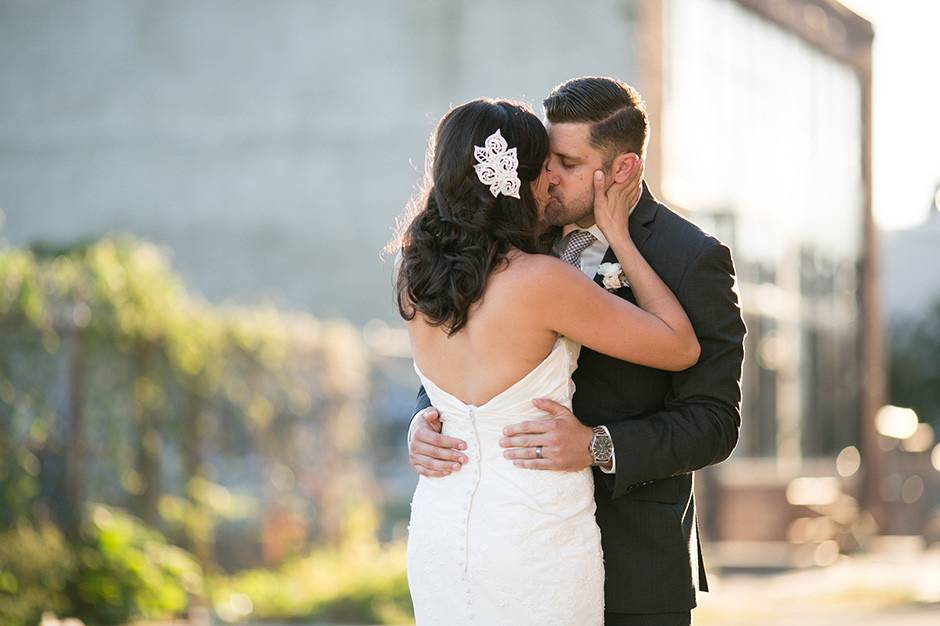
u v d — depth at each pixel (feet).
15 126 78.18
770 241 75.51
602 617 13.98
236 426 41.06
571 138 14.26
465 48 71.26
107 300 35.94
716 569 57.21
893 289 146.51
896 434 93.91
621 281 14.49
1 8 78.84
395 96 73.00
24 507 32.65
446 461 13.84
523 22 69.56
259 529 42.60
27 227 77.36
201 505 38.83
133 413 36.91
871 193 88.79
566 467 13.65
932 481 93.71
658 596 14.39
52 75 77.97
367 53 73.51
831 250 84.48
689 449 14.10
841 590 48.19
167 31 76.84
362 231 73.36
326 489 45.52
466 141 13.74
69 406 35.06
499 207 13.76
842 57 84.17
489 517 13.55
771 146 75.77
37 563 31.89
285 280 74.23
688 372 14.39
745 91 72.08
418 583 14.01
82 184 76.89
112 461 36.37
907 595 45.62
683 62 63.72
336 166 73.87
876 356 88.94
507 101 14.20
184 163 75.92
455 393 13.92
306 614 36.55
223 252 74.84
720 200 68.59
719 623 37.73
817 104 82.28
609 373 14.64
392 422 63.46
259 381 41.73
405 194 72.84
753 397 72.90
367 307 73.00
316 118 74.33
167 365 37.76
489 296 13.60
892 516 90.53
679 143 62.80
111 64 77.36
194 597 36.11
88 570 33.32
